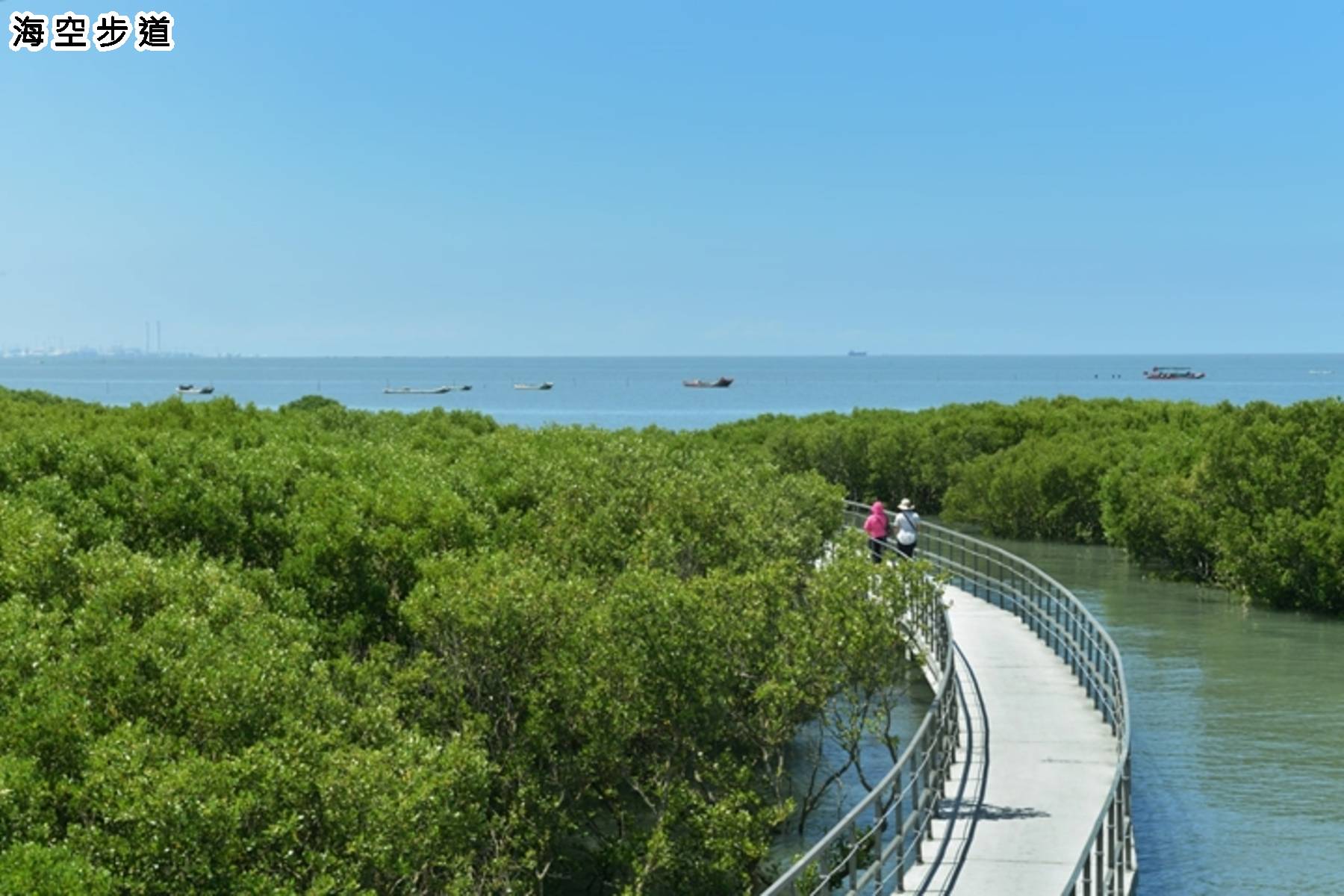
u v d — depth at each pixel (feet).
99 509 75.82
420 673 62.23
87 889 38.34
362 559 73.15
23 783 41.55
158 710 48.57
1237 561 134.51
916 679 107.55
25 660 48.85
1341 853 66.13
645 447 112.57
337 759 47.50
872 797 46.47
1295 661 108.68
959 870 50.49
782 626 70.08
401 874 46.80
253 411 146.61
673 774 67.31
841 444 225.15
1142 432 206.59
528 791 61.46
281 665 52.29
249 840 43.39
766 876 67.26
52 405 171.73
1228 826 70.18
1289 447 138.41
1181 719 90.79
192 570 62.85
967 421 225.97
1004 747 67.31
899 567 73.26
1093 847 52.29
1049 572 157.79
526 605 63.77
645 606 64.08
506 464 104.32
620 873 69.46
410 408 538.88
